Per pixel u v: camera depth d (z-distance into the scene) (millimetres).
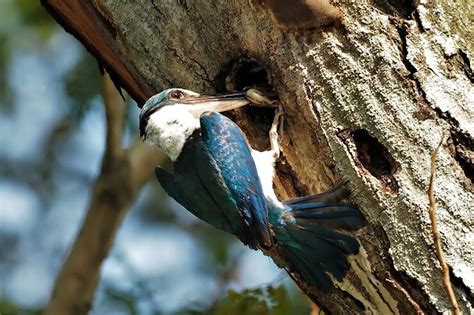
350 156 11469
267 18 11773
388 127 11367
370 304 11609
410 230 11141
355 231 11406
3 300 18172
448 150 11242
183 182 12570
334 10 11602
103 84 15891
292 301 15914
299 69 11734
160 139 12781
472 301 10859
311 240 11602
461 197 11094
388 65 11484
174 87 13039
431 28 11648
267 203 11836
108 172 16188
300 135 11969
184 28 12461
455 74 11531
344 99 11562
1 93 20031
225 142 12211
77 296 15836
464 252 10969
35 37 19078
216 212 12281
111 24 12883
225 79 12711
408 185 11203
